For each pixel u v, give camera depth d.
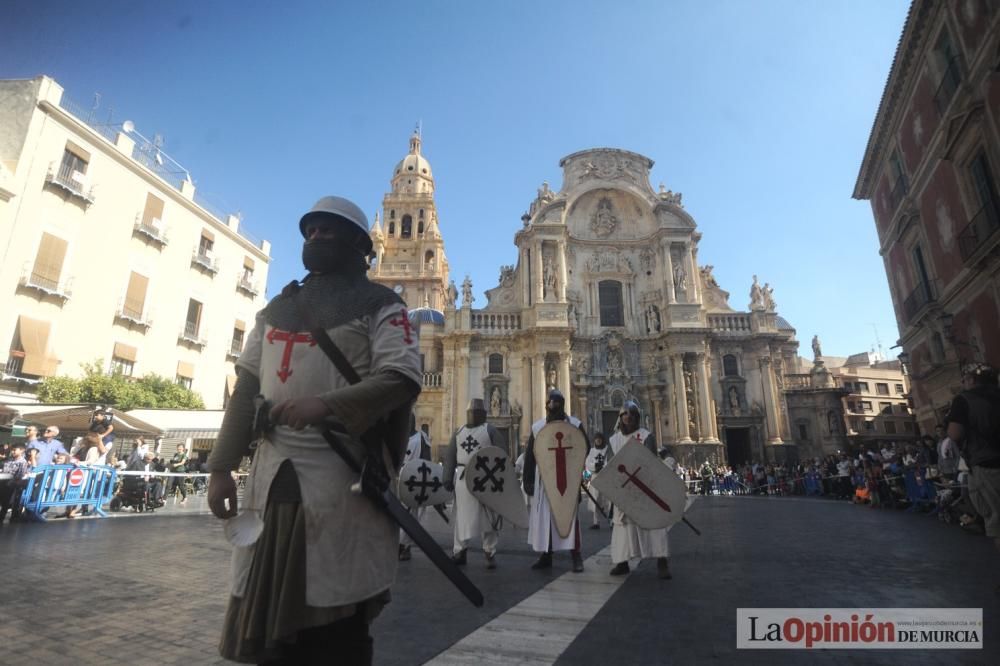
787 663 3.60
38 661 3.54
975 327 17.47
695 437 35.31
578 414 36.72
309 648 1.89
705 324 37.22
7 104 23.58
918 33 18.77
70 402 22.02
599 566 7.47
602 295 40.03
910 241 21.84
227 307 33.66
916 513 14.86
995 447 4.96
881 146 23.75
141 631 4.22
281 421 1.84
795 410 37.78
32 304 23.03
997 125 14.80
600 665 3.55
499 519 7.45
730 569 6.91
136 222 27.73
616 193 41.81
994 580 5.98
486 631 4.27
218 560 7.36
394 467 2.13
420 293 58.88
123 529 10.66
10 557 7.06
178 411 22.38
